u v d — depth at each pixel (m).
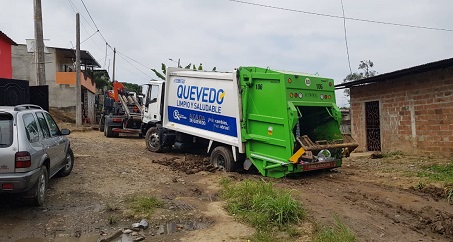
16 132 5.75
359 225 5.46
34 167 5.89
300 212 5.73
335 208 6.27
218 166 10.32
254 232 5.28
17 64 25.83
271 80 8.80
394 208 6.25
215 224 5.68
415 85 11.99
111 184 8.04
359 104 14.86
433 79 11.32
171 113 12.50
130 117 19.03
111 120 19.11
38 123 6.87
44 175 6.57
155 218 5.91
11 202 6.52
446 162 10.23
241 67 9.61
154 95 14.11
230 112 9.95
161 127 13.29
